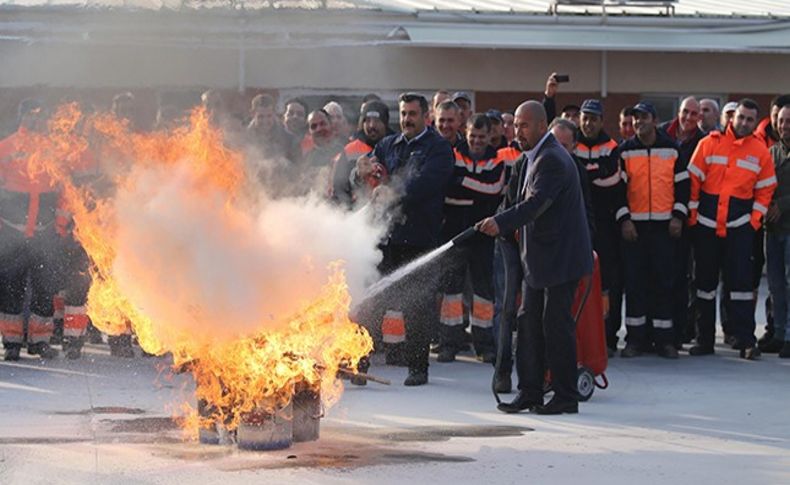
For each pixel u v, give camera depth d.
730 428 8.95
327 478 7.16
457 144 12.00
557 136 10.98
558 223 9.27
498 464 7.61
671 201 12.49
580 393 9.98
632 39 17.91
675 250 12.62
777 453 8.08
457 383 10.85
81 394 9.92
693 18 18.19
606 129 19.28
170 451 7.83
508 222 9.12
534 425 8.95
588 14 17.91
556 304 9.35
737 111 12.64
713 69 19.50
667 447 8.22
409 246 10.61
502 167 11.94
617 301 12.71
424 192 10.55
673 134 14.41
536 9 17.97
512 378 11.12
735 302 12.65
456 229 11.97
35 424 8.70
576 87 19.12
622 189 12.51
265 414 7.78
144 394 9.96
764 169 12.62
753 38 18.31
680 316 12.89
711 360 12.46
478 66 18.52
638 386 10.81
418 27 17.05
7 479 7.07
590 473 7.41
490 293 12.09
